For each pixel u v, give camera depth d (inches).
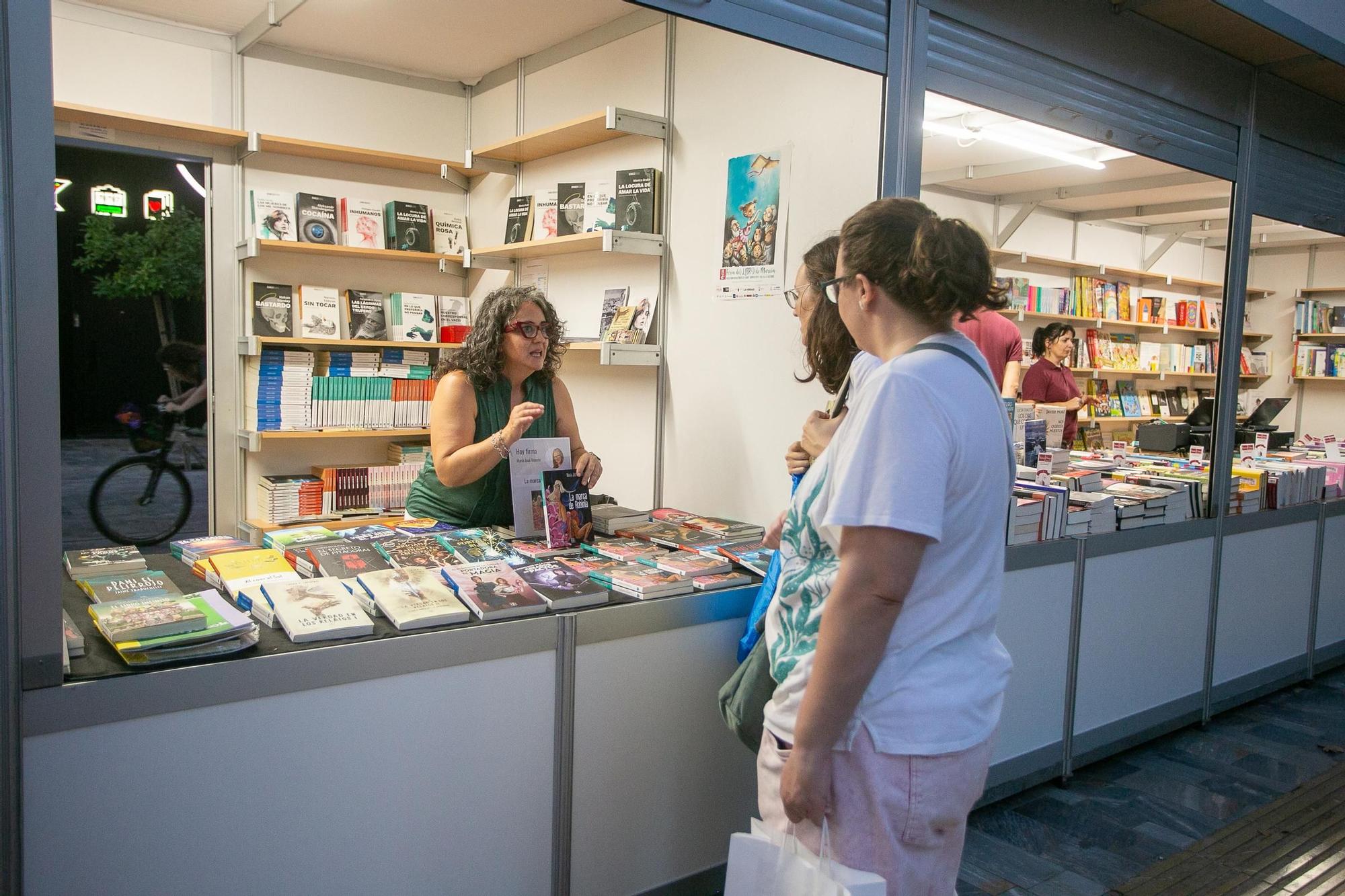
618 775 74.5
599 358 145.6
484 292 179.8
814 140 105.9
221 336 160.6
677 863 79.0
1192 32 122.4
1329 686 159.5
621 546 91.4
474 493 102.7
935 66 95.0
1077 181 135.6
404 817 63.4
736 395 119.1
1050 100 107.5
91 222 159.2
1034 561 107.7
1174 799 112.3
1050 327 147.9
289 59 162.1
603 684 72.7
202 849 55.5
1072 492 124.6
